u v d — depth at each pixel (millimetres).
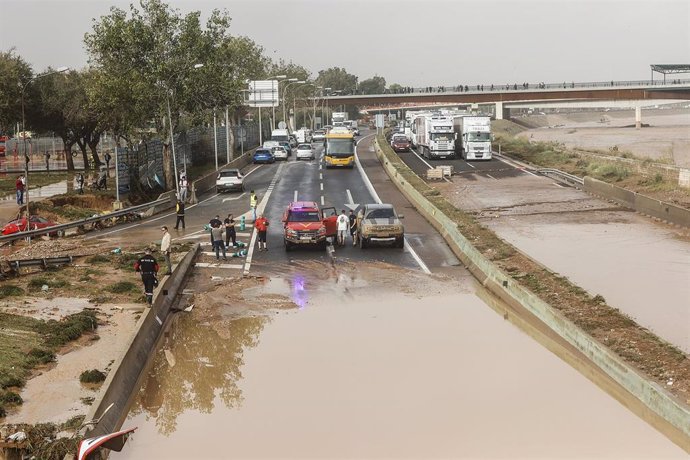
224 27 68250
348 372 24344
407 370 24438
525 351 26234
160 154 75438
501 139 102125
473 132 80250
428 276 36719
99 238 46562
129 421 21625
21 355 24844
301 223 41781
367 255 41031
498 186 63406
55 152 108125
